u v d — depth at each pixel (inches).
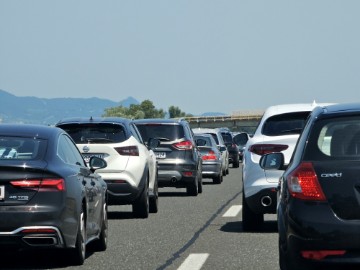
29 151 996.6
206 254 1091.9
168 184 2161.7
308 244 740.0
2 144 1003.3
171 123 2177.7
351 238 729.6
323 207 741.9
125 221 1519.4
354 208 735.7
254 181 1263.5
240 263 1015.0
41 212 955.3
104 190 1176.8
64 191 971.3
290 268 760.3
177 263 1023.0
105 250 1143.6
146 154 1626.5
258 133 1284.4
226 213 1653.5
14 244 957.8
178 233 1321.4
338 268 746.2
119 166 1557.6
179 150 2151.8
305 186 749.9
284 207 766.5
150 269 981.2
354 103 827.4
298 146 801.6
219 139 3538.4
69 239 976.9
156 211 1697.8
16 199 957.2
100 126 1583.4
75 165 1060.5
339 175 743.1
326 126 774.5
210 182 2970.0
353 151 755.4
